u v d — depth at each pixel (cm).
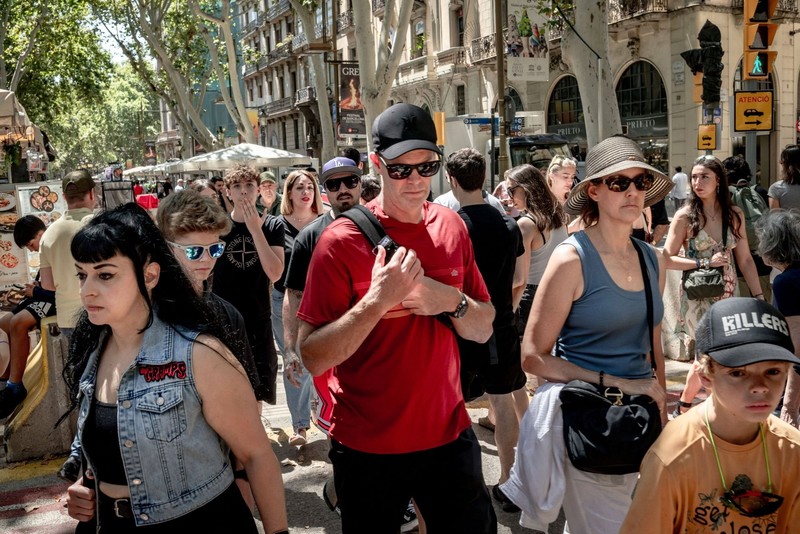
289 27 5412
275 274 454
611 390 272
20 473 493
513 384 396
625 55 2566
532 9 1739
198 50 3969
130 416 194
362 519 263
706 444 202
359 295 254
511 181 487
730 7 2345
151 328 202
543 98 2959
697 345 206
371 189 584
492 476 453
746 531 202
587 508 274
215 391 200
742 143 2391
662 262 295
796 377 326
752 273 529
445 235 271
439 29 3562
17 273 1084
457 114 3541
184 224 300
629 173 276
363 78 1557
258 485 211
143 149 7762
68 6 3164
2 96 1106
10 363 599
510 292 396
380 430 256
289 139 5878
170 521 197
